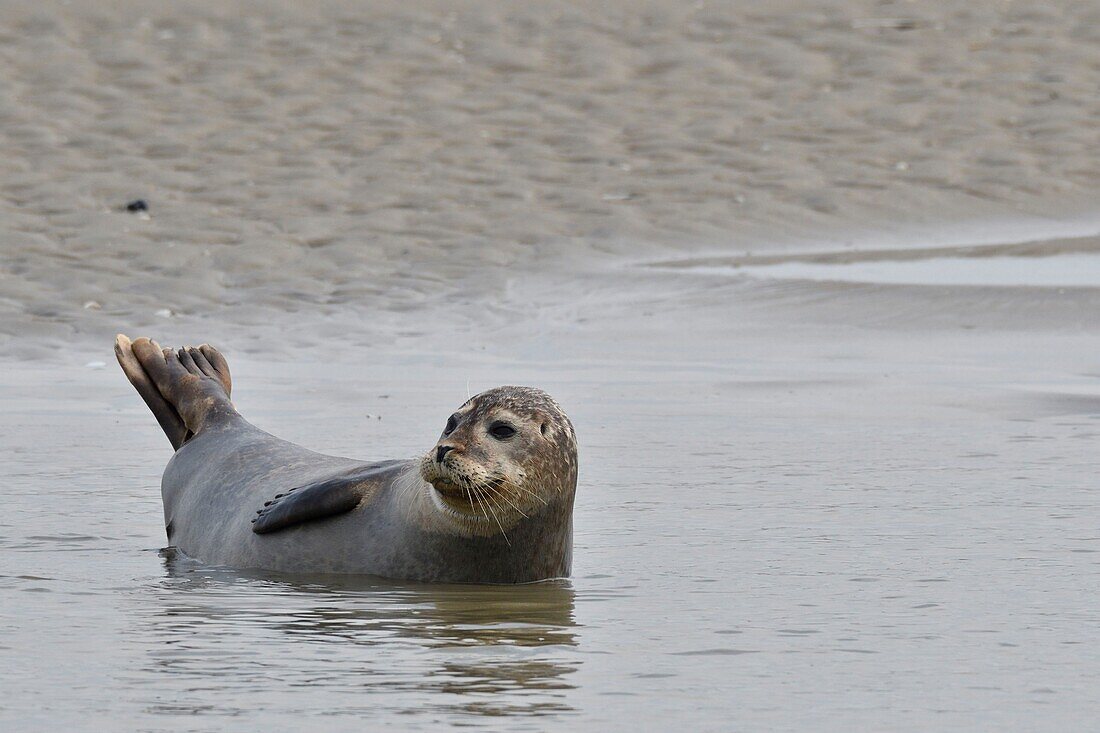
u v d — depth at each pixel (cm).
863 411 4016
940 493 2938
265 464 2564
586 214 6912
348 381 4525
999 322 5312
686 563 2391
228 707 1609
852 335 5241
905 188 7394
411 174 7438
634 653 1841
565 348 5153
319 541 2353
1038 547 2456
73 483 3056
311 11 10112
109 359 4966
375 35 9712
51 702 1622
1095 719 1581
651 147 7938
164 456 3359
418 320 5572
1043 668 1769
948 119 8394
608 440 3594
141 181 7250
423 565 2278
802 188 7369
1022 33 9731
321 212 6875
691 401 4188
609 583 2259
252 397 4203
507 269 6194
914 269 6106
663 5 10294
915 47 9512
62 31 9581
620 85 8931
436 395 4259
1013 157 7831
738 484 3055
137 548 2534
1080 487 2980
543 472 2228
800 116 8456
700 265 6269
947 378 4528
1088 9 10138
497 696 1655
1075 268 6053
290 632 1944
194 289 5828
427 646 1873
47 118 8119
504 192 7200
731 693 1672
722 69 9200
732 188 7350
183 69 9044
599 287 5959
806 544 2516
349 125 8206
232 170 7462
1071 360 4784
